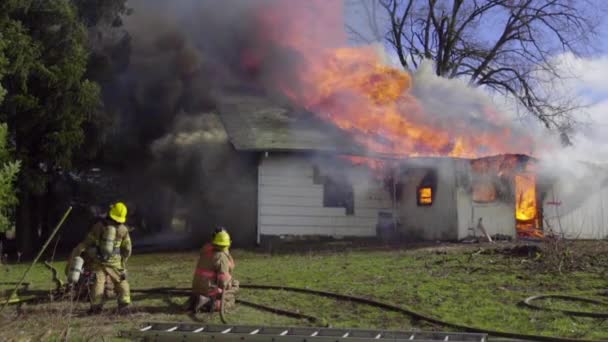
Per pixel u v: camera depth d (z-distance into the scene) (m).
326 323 6.98
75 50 15.95
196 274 7.75
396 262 12.12
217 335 6.13
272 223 17.05
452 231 16.53
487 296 8.38
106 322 6.95
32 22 15.82
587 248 12.51
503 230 16.83
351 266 11.77
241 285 9.43
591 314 7.13
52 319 6.36
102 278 7.44
